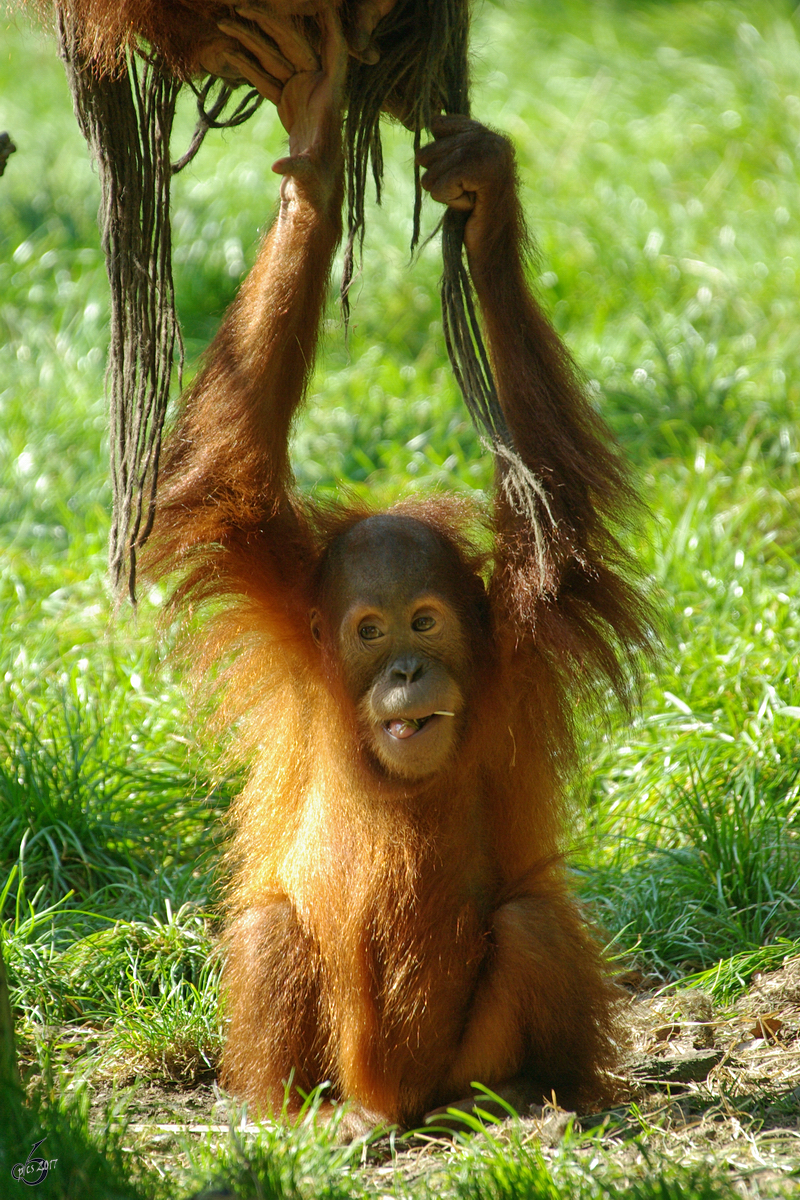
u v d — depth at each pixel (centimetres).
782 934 952
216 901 1002
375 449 1631
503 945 710
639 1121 688
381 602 695
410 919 721
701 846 1012
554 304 1920
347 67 700
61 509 1545
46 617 1360
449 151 682
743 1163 636
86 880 1045
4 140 677
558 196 2188
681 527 1347
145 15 667
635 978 929
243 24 672
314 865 736
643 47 2623
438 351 1884
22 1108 618
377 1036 725
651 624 774
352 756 721
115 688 1244
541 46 2695
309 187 685
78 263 2084
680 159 2281
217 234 2120
